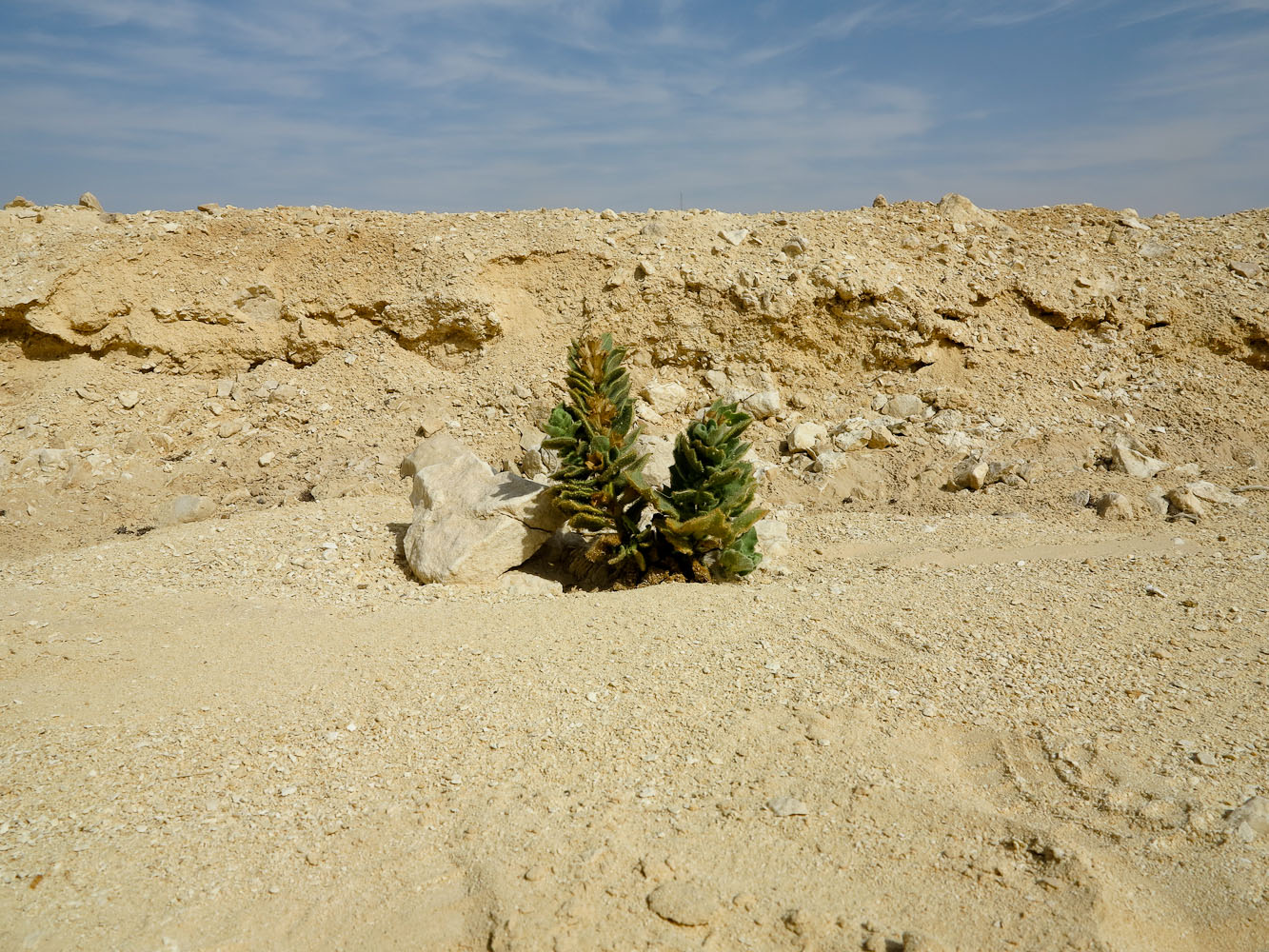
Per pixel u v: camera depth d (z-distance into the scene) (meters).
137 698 4.71
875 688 4.46
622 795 3.73
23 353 11.27
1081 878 3.10
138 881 3.31
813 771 3.80
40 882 3.29
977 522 8.34
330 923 3.11
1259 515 8.04
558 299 11.56
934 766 3.81
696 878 3.22
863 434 10.20
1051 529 7.95
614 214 12.51
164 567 7.23
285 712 4.50
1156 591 5.59
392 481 9.70
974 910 3.03
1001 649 4.80
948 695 4.36
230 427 10.87
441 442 9.48
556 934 2.96
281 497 9.68
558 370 10.90
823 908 3.06
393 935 3.04
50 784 3.88
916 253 11.84
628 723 4.27
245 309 11.68
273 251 11.82
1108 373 10.91
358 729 4.32
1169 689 4.33
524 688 4.66
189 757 4.11
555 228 12.11
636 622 5.50
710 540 6.69
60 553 7.90
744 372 11.04
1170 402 10.44
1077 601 5.50
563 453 6.98
